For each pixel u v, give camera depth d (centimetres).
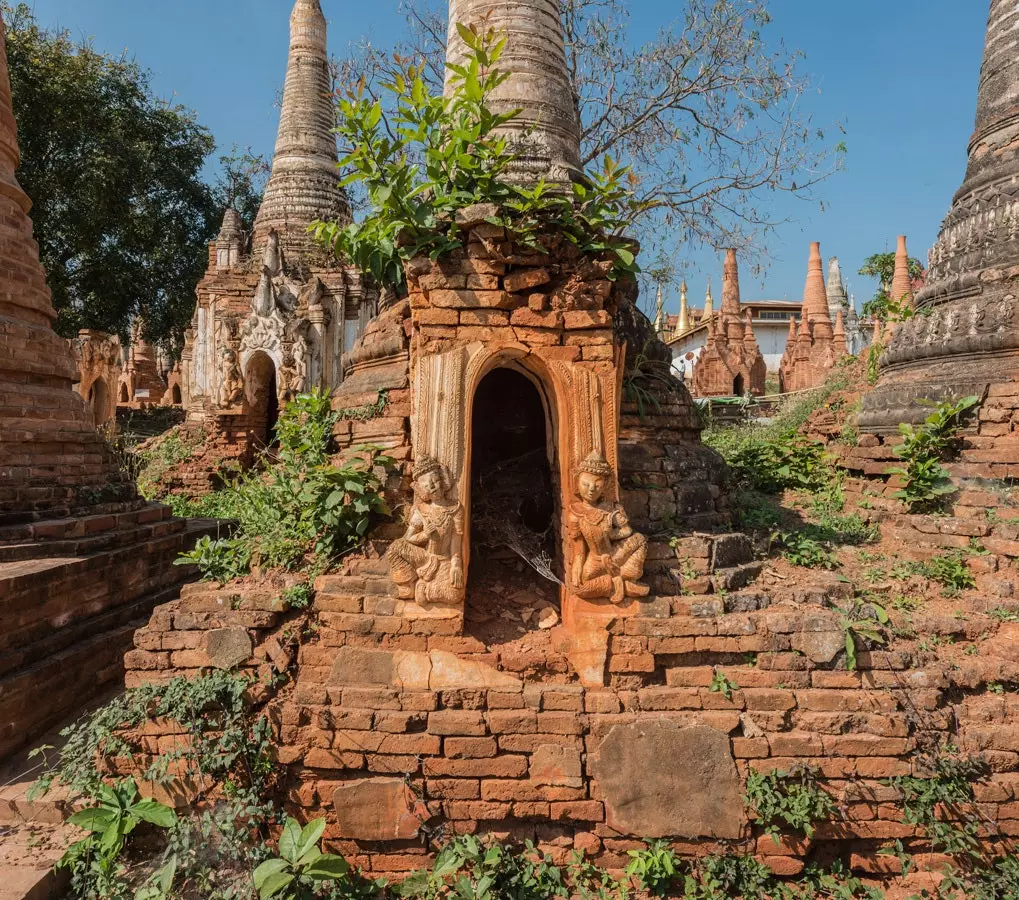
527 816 508
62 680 691
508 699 512
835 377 1802
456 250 548
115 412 2838
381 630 532
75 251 2830
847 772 508
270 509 648
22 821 549
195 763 520
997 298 834
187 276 3112
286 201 2212
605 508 538
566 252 552
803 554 680
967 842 497
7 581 640
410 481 591
